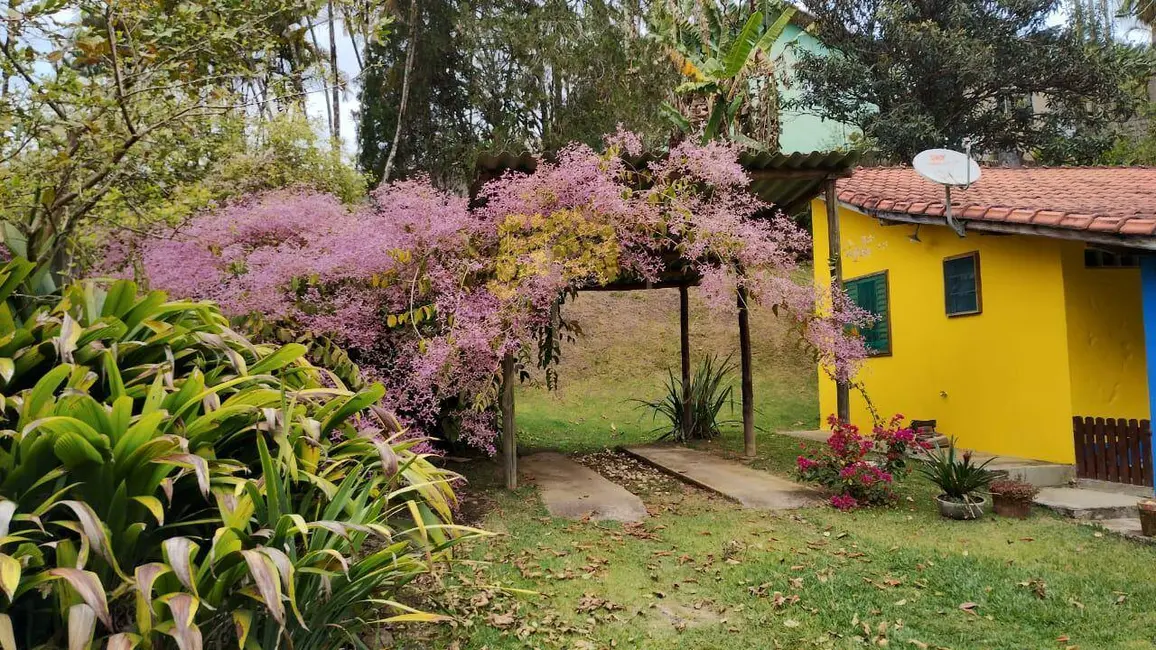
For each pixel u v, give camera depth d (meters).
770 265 6.23
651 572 4.17
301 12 4.70
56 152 4.34
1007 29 16.84
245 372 3.43
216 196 6.60
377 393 3.53
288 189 7.24
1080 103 17.08
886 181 9.26
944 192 7.57
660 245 6.44
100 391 3.23
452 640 3.27
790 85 17.02
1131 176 8.58
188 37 4.35
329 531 2.85
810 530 4.95
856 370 6.56
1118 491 5.89
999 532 4.82
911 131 16.20
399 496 3.89
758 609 3.62
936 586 3.85
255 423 3.15
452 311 5.48
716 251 5.87
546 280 5.48
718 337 15.03
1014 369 7.11
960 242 7.84
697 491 6.32
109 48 4.14
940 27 17.27
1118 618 3.39
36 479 2.56
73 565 2.28
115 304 3.52
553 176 5.62
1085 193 7.09
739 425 10.58
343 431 3.79
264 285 5.17
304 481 3.26
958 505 5.16
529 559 4.43
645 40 16.48
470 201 6.34
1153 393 5.70
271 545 2.50
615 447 9.10
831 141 20.25
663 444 9.15
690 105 13.83
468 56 17.20
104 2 3.95
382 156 17.66
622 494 5.96
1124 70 16.67
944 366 8.09
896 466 5.89
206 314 3.82
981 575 3.95
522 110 17.73
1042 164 17.31
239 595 2.48
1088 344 6.62
